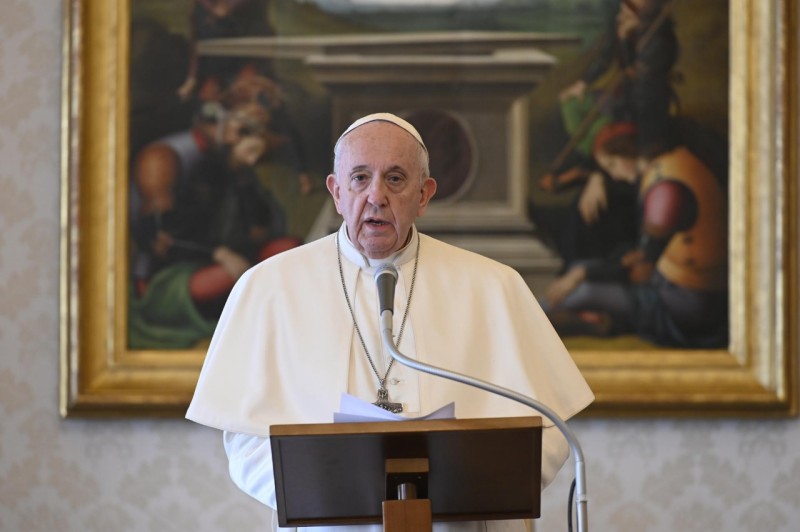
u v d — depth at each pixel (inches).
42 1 706.2
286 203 696.4
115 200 692.1
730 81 700.0
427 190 441.1
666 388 685.3
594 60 699.4
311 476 334.6
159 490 688.4
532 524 452.1
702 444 694.5
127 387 681.6
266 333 433.1
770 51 697.6
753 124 697.6
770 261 691.4
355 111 697.6
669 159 697.6
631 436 693.9
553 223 693.9
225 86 699.4
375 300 438.6
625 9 701.9
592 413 681.6
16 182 700.7
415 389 418.9
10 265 697.0
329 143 698.2
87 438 689.0
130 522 685.9
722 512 691.4
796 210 695.1
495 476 338.6
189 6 701.3
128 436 690.8
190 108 698.2
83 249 687.7
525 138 696.4
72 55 692.7
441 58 698.8
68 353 681.0
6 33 704.4
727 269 695.1
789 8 696.4
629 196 696.4
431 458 331.3
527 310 453.4
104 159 693.9
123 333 687.7
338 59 698.8
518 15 700.7
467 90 698.2
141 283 691.4
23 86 703.1
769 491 693.3
